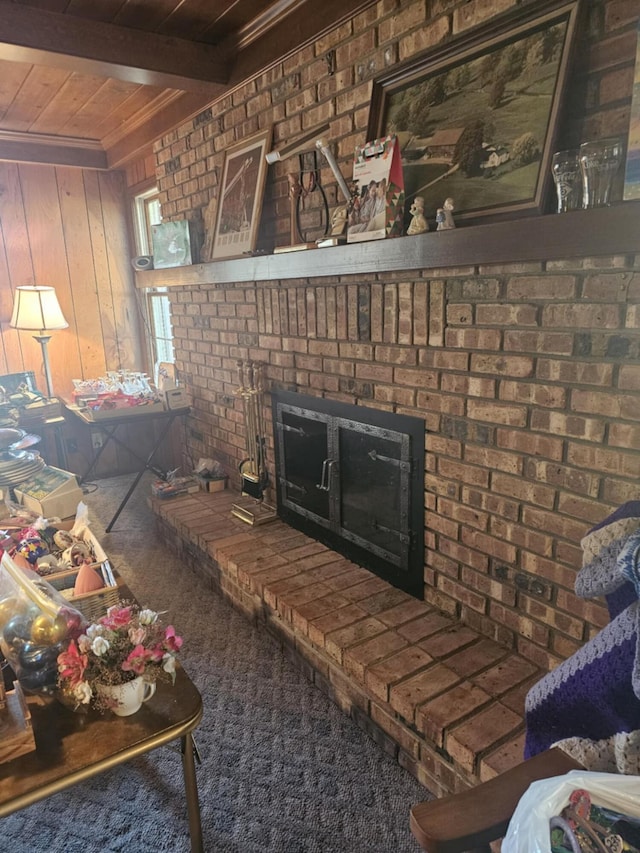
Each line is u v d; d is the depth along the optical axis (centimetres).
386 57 187
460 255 153
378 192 181
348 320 213
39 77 284
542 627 161
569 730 109
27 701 121
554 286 142
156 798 158
